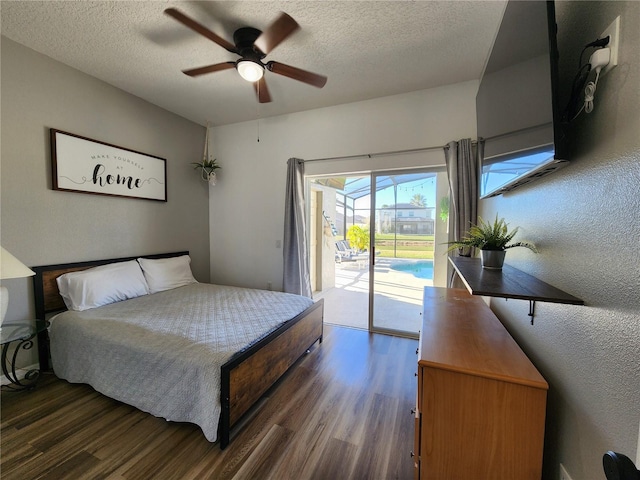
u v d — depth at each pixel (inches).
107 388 75.0
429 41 85.8
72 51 91.4
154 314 90.1
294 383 88.4
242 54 79.4
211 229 168.4
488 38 84.1
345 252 317.4
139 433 66.0
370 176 133.6
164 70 102.8
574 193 37.6
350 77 107.0
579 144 36.4
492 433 43.6
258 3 70.8
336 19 76.2
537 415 41.3
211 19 76.4
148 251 131.4
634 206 26.3
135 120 123.4
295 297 115.3
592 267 33.4
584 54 36.6
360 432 67.7
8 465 57.2
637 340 25.7
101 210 111.7
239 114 144.9
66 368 84.2
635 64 26.7
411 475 56.2
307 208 159.0
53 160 95.6
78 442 63.2
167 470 56.6
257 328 81.2
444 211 120.4
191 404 63.4
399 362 102.2
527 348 53.8
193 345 69.0
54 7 72.1
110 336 75.7
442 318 67.6
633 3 27.3
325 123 135.9
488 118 69.2
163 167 136.9
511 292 39.8
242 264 161.9
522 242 58.3
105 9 73.0
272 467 57.7
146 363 68.6
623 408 27.4
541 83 39.7
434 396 46.1
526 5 45.6
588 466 33.3
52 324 87.4
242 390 66.7
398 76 106.6
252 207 156.8
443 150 115.0
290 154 144.8
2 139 85.0
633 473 20.7
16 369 88.1
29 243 91.3
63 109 98.7
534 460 41.8
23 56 88.4
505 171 55.7
